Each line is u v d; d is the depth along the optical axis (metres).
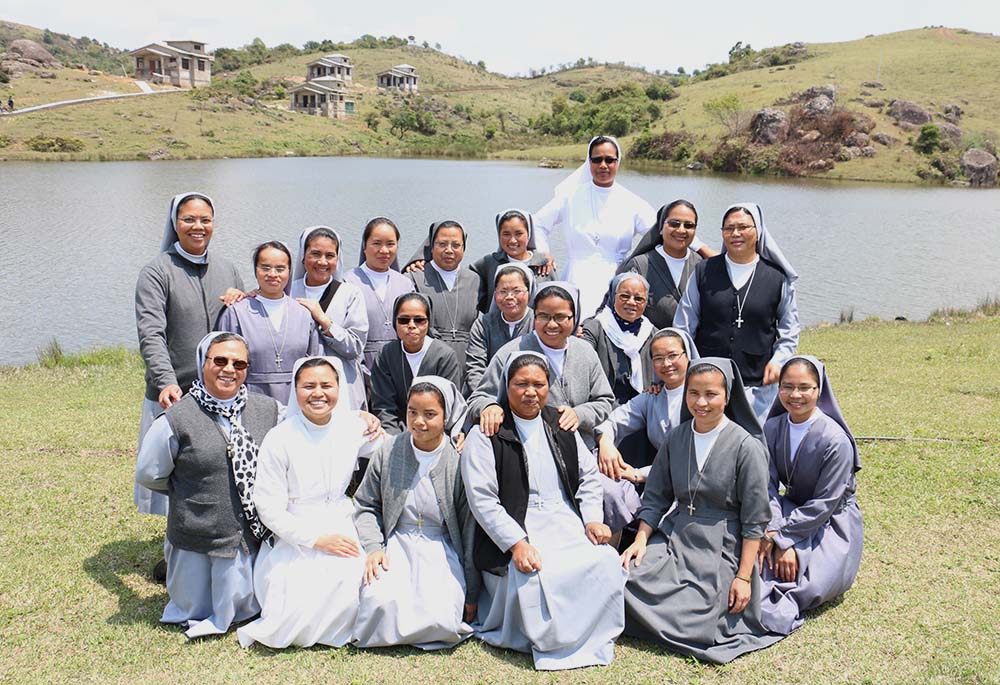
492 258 7.29
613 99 97.81
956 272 24.17
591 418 5.15
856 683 4.21
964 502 6.32
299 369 4.75
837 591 4.93
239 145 73.38
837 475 5.01
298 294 6.13
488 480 4.65
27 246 24.91
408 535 4.79
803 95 76.19
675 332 5.26
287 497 4.77
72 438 8.27
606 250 7.36
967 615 4.81
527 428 4.84
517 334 6.07
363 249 6.87
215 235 26.98
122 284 20.39
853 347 13.32
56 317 17.33
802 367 5.09
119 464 7.45
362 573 4.63
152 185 42.47
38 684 4.13
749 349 5.87
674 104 90.88
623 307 5.82
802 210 39.50
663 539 4.91
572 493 4.88
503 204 38.25
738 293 5.83
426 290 6.89
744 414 4.82
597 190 7.34
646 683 4.23
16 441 8.12
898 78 85.62
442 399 4.72
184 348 5.40
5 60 86.75
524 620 4.42
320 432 4.82
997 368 11.16
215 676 4.23
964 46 100.31
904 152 64.44
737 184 53.66
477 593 4.80
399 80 131.12
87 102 76.50
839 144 64.75
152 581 5.27
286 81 118.25
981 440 7.79
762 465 4.66
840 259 26.25
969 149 62.50
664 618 4.55
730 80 97.38
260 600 4.66
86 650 4.45
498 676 4.28
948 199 47.47
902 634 4.64
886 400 9.49
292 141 80.12
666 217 6.34
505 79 175.00
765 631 4.65
